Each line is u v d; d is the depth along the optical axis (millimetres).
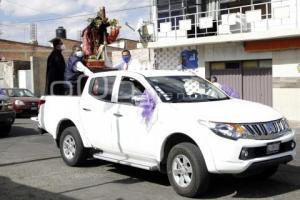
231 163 6523
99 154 8836
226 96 8188
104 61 11445
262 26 20031
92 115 8805
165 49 23609
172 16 23578
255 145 6574
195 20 22188
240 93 21172
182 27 22281
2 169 9367
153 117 7449
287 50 19188
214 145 6594
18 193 7500
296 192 7219
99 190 7590
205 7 22672
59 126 9820
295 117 19219
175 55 23172
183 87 7965
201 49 22141
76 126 9281
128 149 7980
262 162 6641
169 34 23203
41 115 10391
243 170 6551
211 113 6891
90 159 10164
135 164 7836
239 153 6512
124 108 8062
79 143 9258
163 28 23250
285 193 7168
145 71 8383
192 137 6820
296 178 8133
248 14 20094
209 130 6664
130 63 11844
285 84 19391
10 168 9461
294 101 19219
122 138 8047
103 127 8508
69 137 9516
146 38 23734
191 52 22516
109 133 8359
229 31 20609
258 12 19812
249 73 20859
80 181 8242
